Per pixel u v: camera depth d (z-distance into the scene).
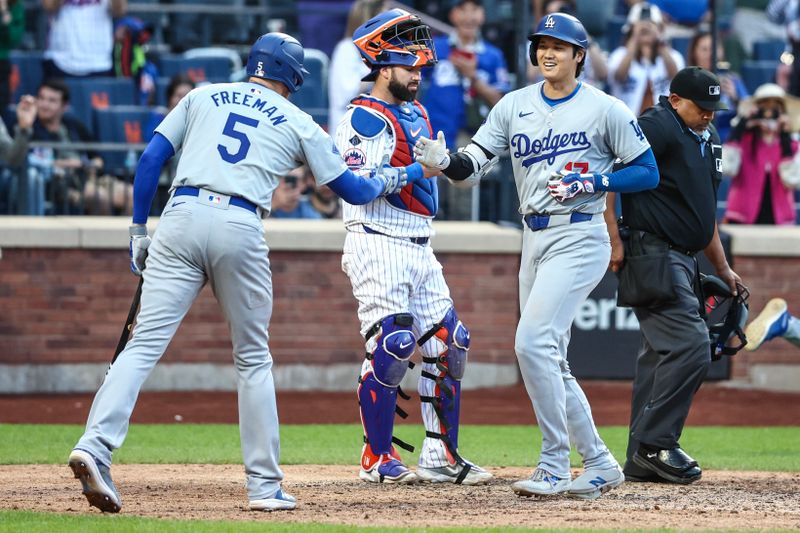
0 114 52.25
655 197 26.62
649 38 51.41
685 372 26.64
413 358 47.78
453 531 19.94
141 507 23.12
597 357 47.78
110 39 54.34
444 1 58.56
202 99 22.38
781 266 48.25
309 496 24.86
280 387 47.56
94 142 51.88
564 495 24.59
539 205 23.81
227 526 20.11
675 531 20.47
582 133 23.52
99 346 46.94
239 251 21.83
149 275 22.05
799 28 60.34
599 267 23.92
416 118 26.75
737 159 51.19
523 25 47.81
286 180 50.94
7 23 52.44
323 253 47.72
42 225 46.41
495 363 48.47
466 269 48.12
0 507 23.02
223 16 58.72
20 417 40.91
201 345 47.22
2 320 46.22
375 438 27.08
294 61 22.78
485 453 33.22
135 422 40.28
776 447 35.59
